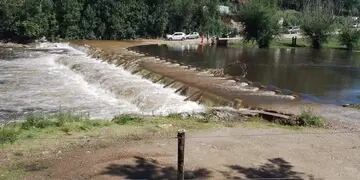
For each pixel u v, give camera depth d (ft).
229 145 45.34
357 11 396.37
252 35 213.46
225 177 36.37
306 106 72.54
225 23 257.14
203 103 74.74
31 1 191.83
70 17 201.87
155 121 54.08
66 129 48.42
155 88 85.76
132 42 196.85
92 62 122.42
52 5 199.41
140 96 79.56
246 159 41.29
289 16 290.56
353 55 178.50
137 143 44.24
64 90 92.68
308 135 51.11
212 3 239.30
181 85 85.20
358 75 116.88
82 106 79.00
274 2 226.58
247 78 105.70
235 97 76.48
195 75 97.66
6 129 46.96
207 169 37.96
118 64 115.14
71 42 183.01
